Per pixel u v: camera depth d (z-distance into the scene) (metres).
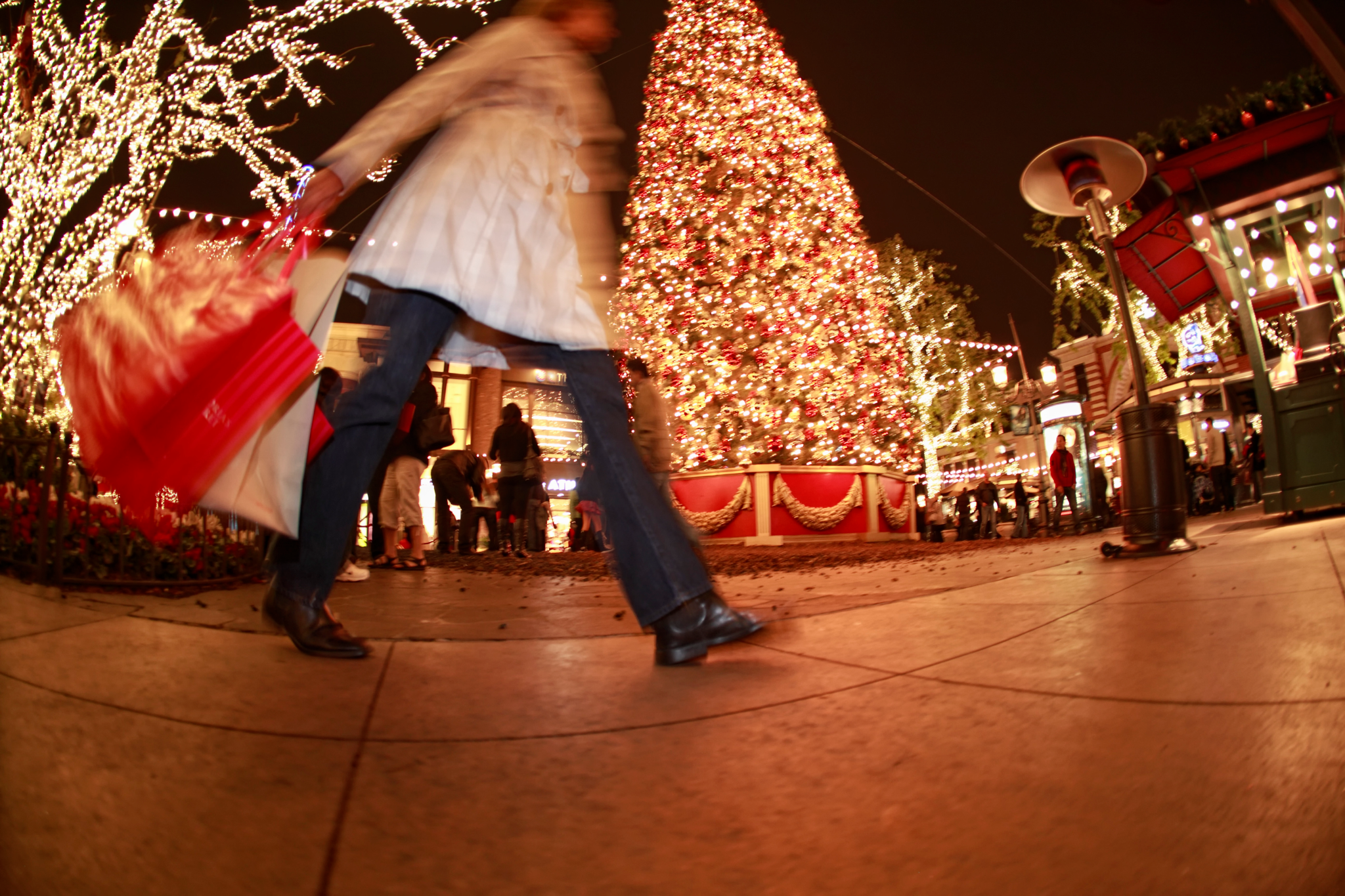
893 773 1.29
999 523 26.81
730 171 15.19
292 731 1.60
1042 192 5.95
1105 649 2.17
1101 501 18.45
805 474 15.19
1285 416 7.54
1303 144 7.13
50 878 0.93
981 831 1.04
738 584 5.58
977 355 31.39
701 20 16.00
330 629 2.40
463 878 0.96
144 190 8.58
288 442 2.23
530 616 3.54
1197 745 1.32
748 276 14.78
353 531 2.45
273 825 1.12
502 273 2.38
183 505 2.04
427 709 1.79
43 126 7.82
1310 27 1.91
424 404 7.58
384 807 1.20
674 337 15.07
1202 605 2.81
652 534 2.36
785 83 16.12
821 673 2.09
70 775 1.28
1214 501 20.06
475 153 2.45
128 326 1.93
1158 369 25.23
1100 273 22.02
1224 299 8.23
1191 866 0.90
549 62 2.61
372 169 2.26
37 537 3.93
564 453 20.75
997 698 1.72
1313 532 5.63
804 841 1.05
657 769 1.37
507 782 1.31
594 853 1.04
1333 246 7.49
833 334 15.34
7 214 7.52
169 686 1.92
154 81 8.43
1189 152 7.23
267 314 2.06
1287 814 1.02
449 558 10.60
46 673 2.00
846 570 6.54
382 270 2.30
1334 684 1.63
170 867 0.98
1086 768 1.25
